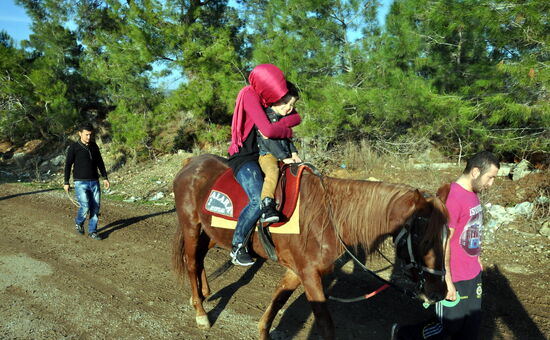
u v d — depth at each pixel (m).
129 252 6.41
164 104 13.03
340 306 4.61
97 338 4.00
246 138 3.76
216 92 12.08
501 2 6.88
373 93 8.89
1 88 15.41
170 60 12.54
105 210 8.94
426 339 3.11
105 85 14.54
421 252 2.83
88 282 5.28
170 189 10.88
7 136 18.11
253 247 3.78
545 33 6.88
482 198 7.57
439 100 8.30
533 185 8.09
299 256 3.41
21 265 5.80
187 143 14.37
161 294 4.98
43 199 10.12
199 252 4.54
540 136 8.30
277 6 9.76
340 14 9.67
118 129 13.42
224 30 12.25
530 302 4.55
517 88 7.66
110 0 12.61
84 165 6.98
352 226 3.30
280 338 3.99
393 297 4.79
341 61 9.95
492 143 8.69
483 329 4.06
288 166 3.66
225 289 5.14
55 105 14.62
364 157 10.38
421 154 10.53
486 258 5.72
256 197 3.53
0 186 12.09
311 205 3.43
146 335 4.07
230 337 4.07
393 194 3.19
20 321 4.27
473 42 8.54
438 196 3.01
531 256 5.71
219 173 4.20
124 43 12.77
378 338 3.99
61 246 6.65
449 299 2.87
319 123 9.84
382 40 9.28
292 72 9.24
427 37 9.16
